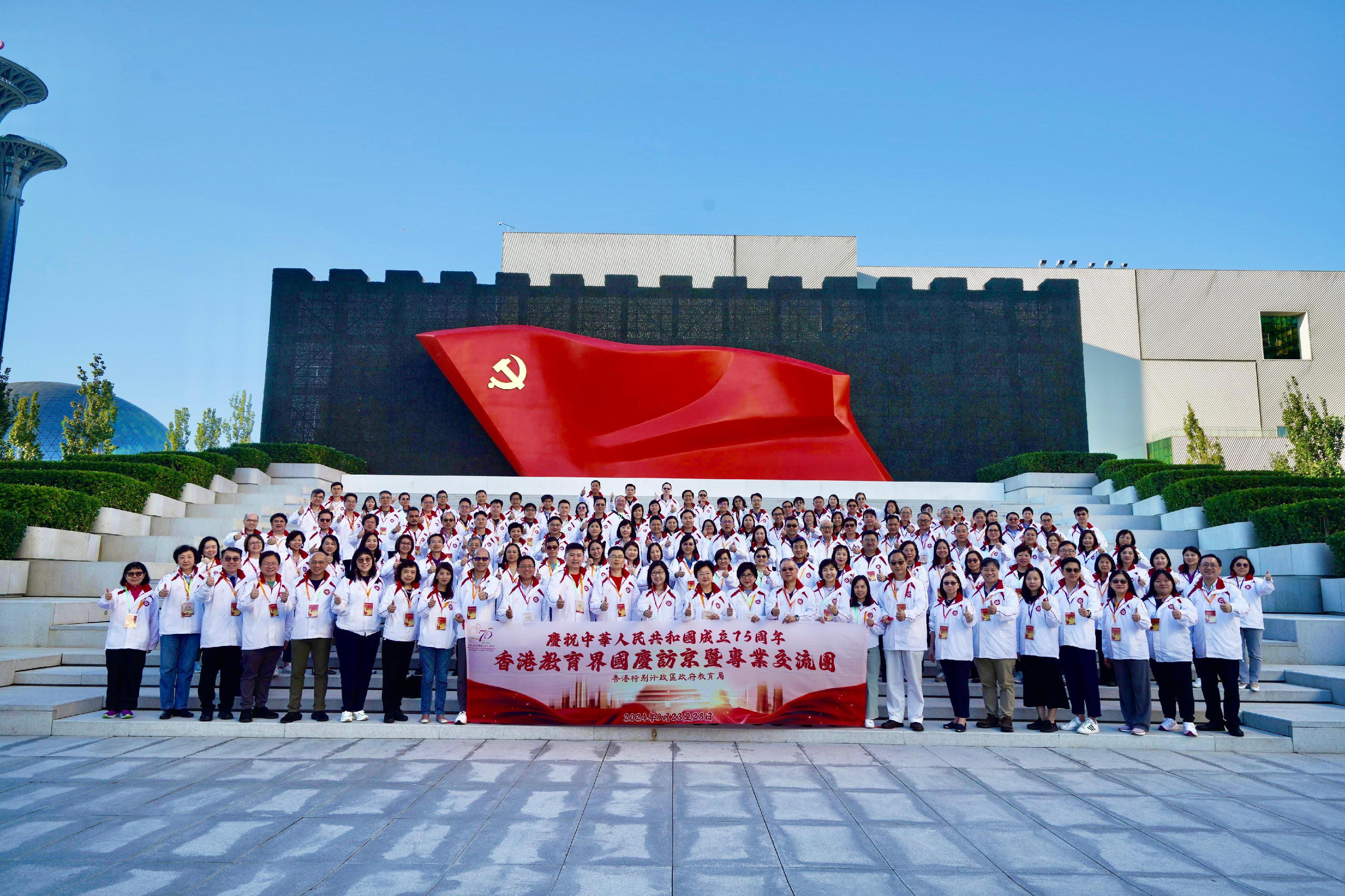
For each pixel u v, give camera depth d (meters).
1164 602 8.70
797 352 24.02
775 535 13.30
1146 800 6.60
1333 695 9.43
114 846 5.38
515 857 5.25
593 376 21.92
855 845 5.53
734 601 9.14
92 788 6.58
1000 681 8.60
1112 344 37.38
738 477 21.52
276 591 8.70
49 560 13.05
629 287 24.09
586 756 7.65
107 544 14.17
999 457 23.69
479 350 21.77
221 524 15.55
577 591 9.23
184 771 7.06
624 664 8.45
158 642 9.09
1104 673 9.92
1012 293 24.44
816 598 9.28
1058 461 21.34
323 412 23.03
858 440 21.97
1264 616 11.81
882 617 8.80
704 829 5.77
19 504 13.11
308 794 6.46
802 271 33.06
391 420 23.02
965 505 19.28
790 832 5.75
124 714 8.64
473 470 22.81
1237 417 36.75
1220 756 7.98
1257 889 4.95
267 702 8.98
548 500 13.75
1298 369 37.09
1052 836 5.75
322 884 4.82
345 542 12.34
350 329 23.39
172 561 14.15
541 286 27.06
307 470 20.38
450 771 7.11
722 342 24.00
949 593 8.82
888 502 13.40
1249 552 14.32
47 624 11.05
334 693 9.74
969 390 23.97
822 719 8.42
